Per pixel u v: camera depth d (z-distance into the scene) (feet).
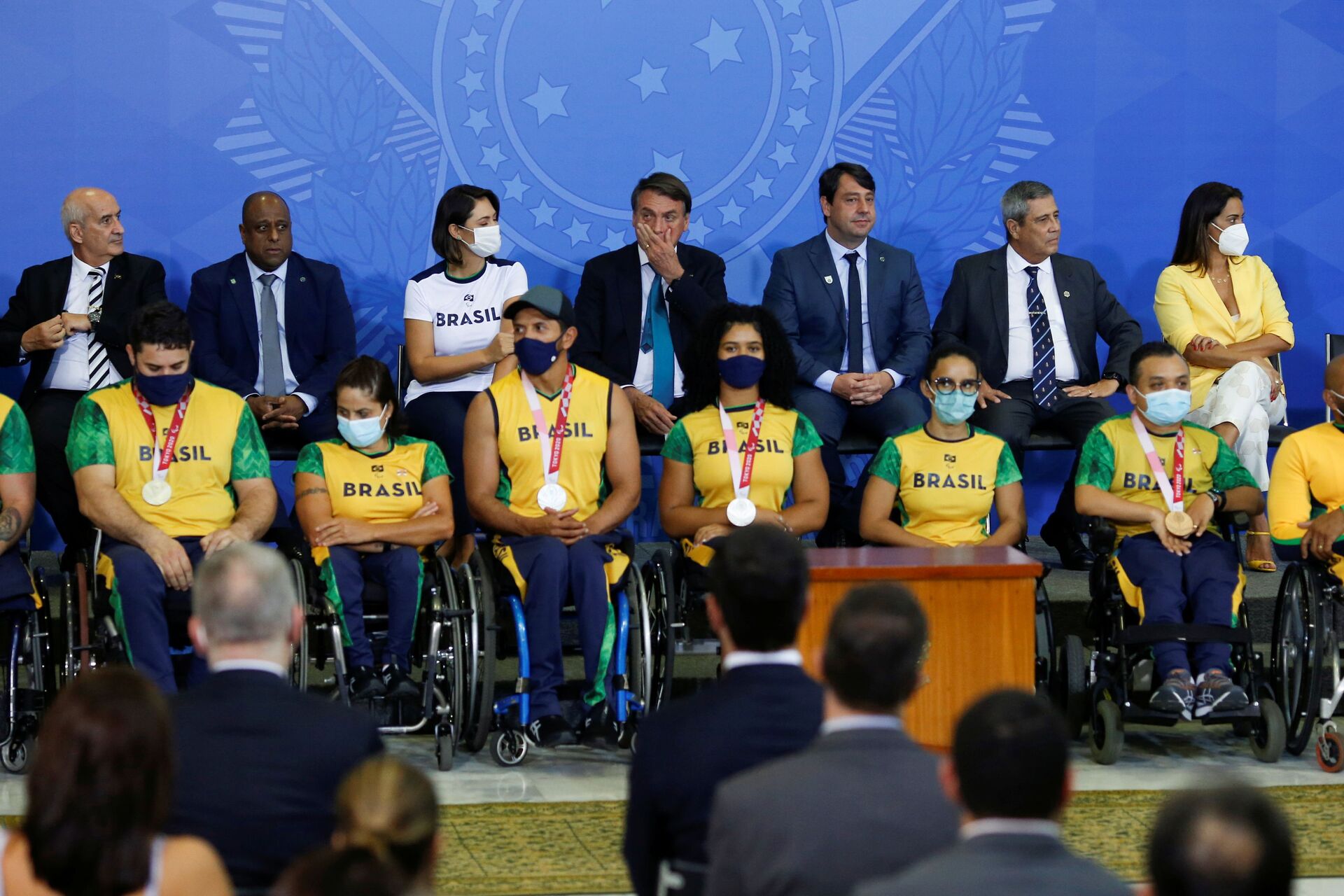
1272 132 66.49
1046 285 60.39
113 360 56.44
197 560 46.83
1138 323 65.36
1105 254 66.44
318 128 62.54
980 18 65.00
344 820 19.24
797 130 64.85
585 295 59.31
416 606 46.62
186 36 61.31
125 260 57.41
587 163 64.13
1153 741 49.67
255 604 25.59
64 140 61.00
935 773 21.74
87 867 19.69
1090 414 58.39
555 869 36.96
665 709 25.61
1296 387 67.31
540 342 48.26
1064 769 18.63
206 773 24.62
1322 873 36.68
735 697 25.12
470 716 45.52
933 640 43.04
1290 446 49.83
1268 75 66.23
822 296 59.77
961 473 50.49
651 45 63.87
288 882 15.85
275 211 56.70
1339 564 47.50
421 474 49.03
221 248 62.39
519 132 63.67
